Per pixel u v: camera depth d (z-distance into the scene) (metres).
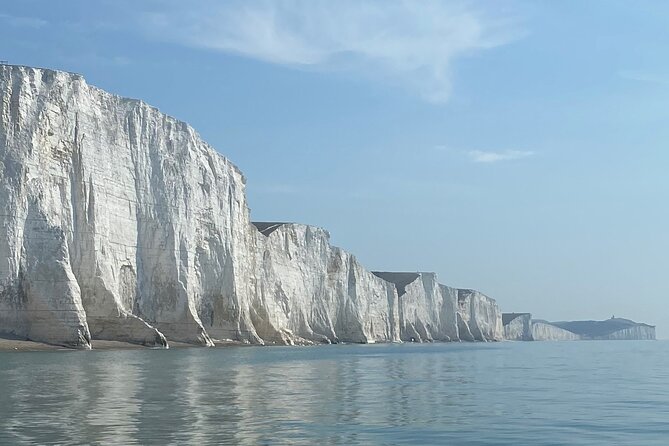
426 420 19.42
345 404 22.67
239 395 24.08
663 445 15.99
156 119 70.75
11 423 17.08
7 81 54.03
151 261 68.19
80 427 16.62
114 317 59.44
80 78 60.78
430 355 69.31
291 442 15.52
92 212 60.03
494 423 19.06
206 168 78.06
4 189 51.88
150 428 16.66
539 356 75.62
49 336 51.41
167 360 42.94
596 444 16.08
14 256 51.34
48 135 56.53
